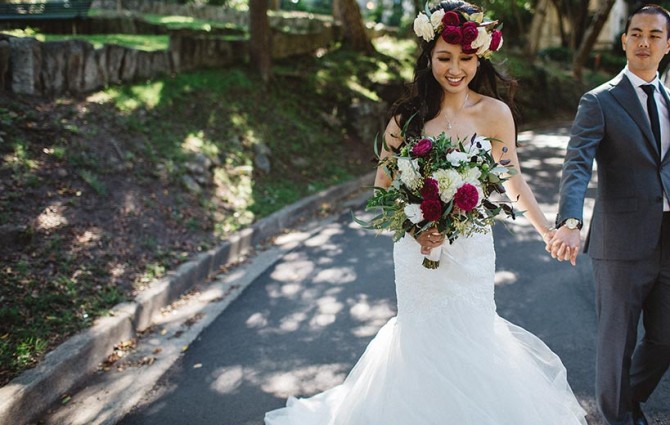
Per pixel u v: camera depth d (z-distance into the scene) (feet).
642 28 9.34
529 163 36.91
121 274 16.66
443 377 8.64
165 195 21.90
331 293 17.67
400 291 9.24
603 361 9.81
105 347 13.71
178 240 19.77
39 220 17.04
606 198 9.78
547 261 19.58
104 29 39.68
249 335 14.98
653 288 9.66
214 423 11.24
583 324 14.89
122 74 28.09
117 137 23.22
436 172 8.34
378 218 8.89
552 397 9.25
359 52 53.06
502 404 8.60
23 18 35.37
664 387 11.66
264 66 37.68
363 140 38.19
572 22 87.66
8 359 12.01
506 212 8.73
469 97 9.55
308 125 36.11
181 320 15.93
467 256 8.95
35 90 23.30
